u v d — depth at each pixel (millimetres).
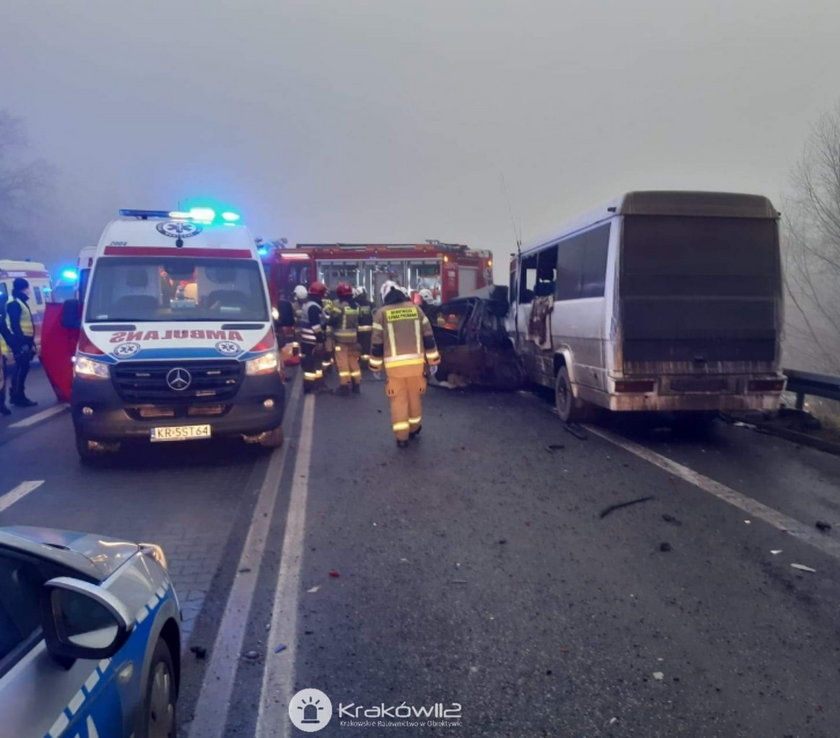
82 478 7566
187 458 8375
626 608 4488
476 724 3365
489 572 5039
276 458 8344
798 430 9312
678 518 6145
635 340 8445
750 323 8602
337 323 13297
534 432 9727
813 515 6219
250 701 3562
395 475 7551
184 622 4348
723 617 4371
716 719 3387
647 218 8484
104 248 8820
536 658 3920
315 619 4375
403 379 8711
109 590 2629
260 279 9016
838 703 3514
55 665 2121
